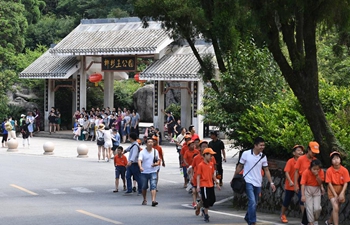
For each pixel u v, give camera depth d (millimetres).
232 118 22906
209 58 24828
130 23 51250
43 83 59875
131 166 24703
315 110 18641
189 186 24562
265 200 20656
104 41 49750
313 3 17547
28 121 53344
